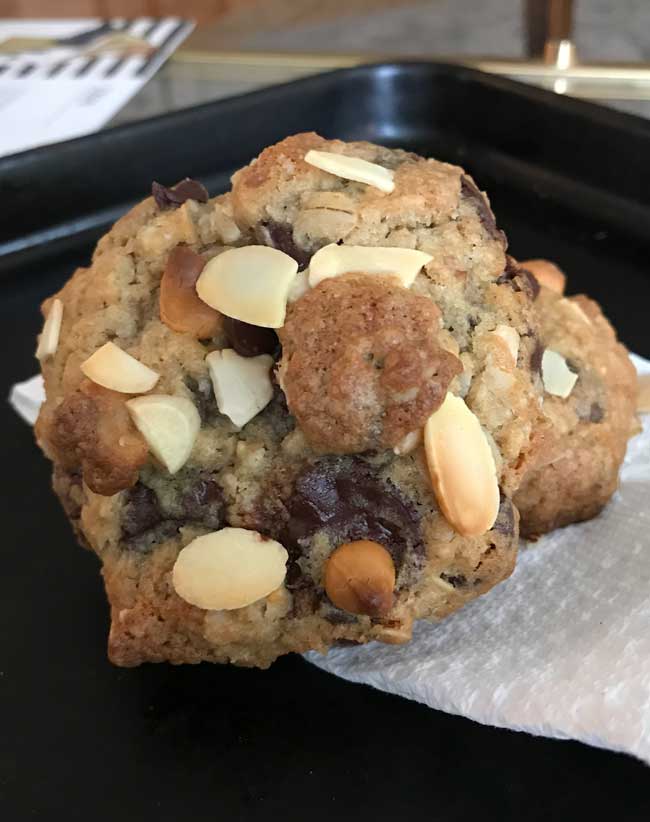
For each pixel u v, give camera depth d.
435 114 0.26
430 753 0.12
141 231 0.13
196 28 0.41
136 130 0.23
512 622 0.12
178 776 0.12
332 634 0.12
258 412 0.12
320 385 0.11
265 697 0.13
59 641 0.14
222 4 0.49
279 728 0.12
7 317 0.22
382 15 0.41
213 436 0.12
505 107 0.24
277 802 0.11
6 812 0.12
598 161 0.23
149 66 0.36
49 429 0.12
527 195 0.24
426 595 0.12
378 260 0.12
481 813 0.11
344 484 0.11
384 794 0.11
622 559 0.13
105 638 0.14
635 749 0.10
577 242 0.23
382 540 0.11
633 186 0.23
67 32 0.40
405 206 0.12
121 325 0.13
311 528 0.11
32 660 0.14
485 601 0.13
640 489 0.14
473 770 0.12
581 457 0.14
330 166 0.12
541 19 0.34
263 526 0.11
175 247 0.13
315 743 0.12
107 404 0.11
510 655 0.12
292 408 0.11
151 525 0.12
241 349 0.12
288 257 0.12
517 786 0.11
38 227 0.23
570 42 0.34
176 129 0.24
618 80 0.33
